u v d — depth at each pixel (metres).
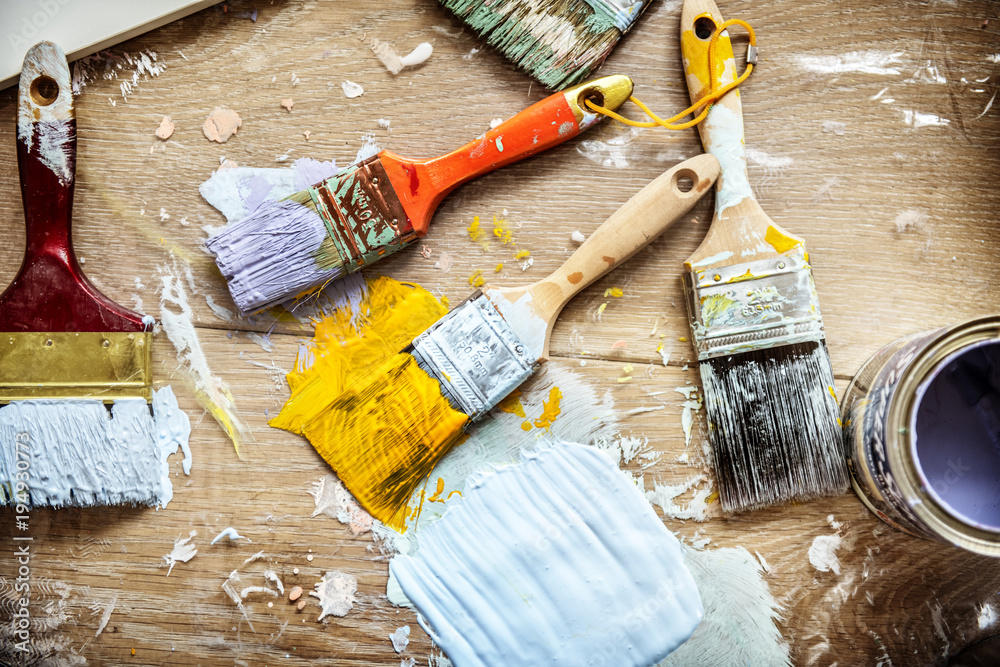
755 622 0.96
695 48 0.91
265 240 0.91
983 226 0.96
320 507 0.97
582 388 0.97
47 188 0.89
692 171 0.89
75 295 0.90
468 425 0.96
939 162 0.96
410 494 0.96
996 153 0.96
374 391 0.93
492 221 0.97
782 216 0.96
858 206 0.96
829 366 0.90
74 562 0.96
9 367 0.89
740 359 0.90
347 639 0.97
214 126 0.97
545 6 0.91
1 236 0.96
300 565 0.97
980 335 0.80
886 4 0.96
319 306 0.97
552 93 0.95
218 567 0.97
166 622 0.97
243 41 0.96
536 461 0.94
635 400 0.97
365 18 0.96
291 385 0.97
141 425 0.92
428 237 0.97
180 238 0.97
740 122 0.92
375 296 0.97
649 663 0.89
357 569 0.97
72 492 0.90
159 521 0.97
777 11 0.96
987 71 0.96
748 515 0.96
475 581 0.92
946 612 0.96
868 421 0.86
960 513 0.82
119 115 0.96
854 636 0.96
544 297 0.92
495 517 0.93
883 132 0.96
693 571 0.96
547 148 0.94
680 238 0.96
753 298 0.90
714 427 0.91
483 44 0.96
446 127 0.96
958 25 0.96
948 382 0.89
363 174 0.91
